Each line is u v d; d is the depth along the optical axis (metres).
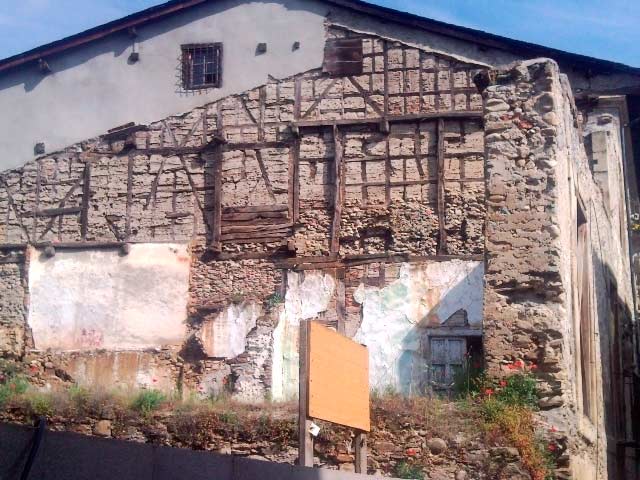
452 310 19.61
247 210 21.12
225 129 21.64
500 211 11.98
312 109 21.30
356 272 20.25
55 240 21.94
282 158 21.22
